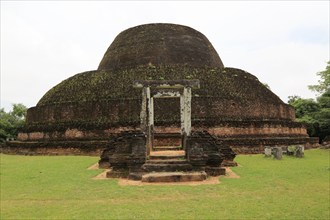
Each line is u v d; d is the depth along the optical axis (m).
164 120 22.70
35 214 7.04
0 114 42.25
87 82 26.52
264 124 23.98
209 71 26.25
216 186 9.96
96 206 7.63
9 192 9.30
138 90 24.12
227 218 6.63
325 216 6.77
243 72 27.59
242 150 22.11
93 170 14.04
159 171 11.45
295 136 27.09
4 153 26.42
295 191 9.22
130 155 11.69
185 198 8.38
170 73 25.22
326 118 33.47
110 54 30.98
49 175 12.53
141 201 8.10
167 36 29.97
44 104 26.72
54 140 24.27
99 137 23.03
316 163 16.08
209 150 12.56
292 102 45.19
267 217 6.70
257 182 10.64
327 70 32.44
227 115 23.67
